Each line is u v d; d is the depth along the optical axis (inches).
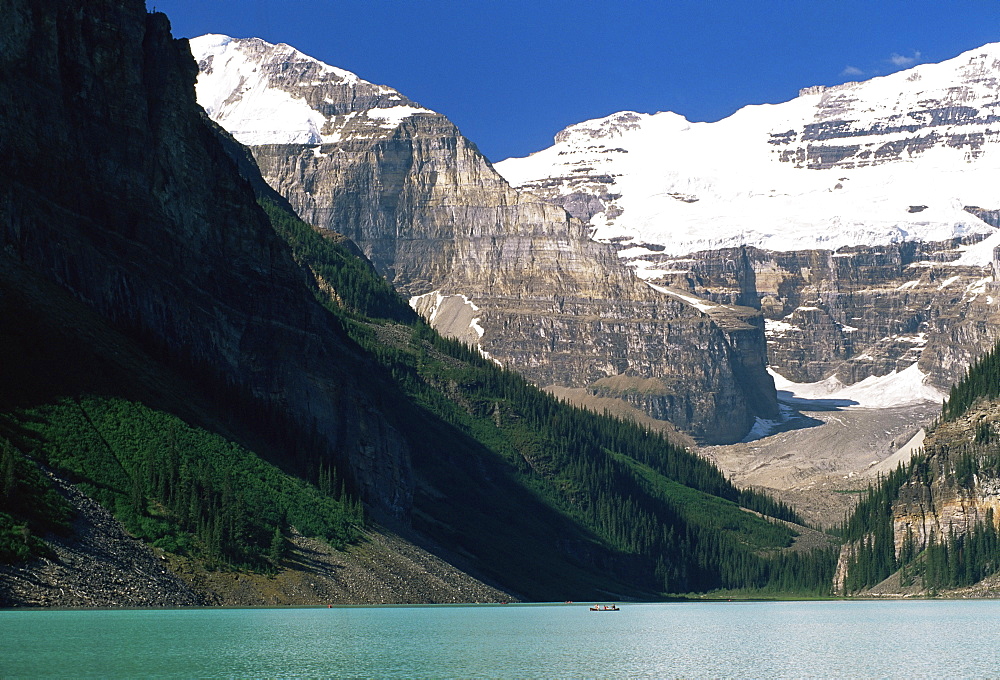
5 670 6884.8
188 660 7357.3
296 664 7524.6
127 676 6894.7
